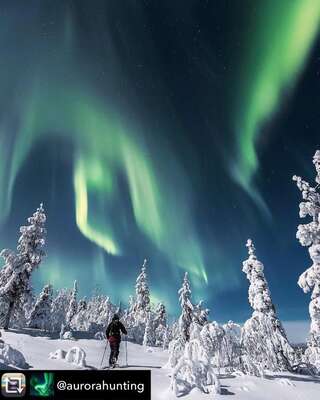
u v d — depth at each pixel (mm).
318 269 16078
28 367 8805
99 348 21969
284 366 15633
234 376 11242
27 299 32188
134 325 43438
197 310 25859
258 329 15195
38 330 32156
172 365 11336
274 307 21094
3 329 27250
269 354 14805
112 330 10820
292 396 9961
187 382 8539
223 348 12227
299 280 16578
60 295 60594
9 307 30969
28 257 32969
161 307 53500
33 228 33562
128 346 25078
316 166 17609
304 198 17141
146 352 23734
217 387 8617
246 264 22844
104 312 63781
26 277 32594
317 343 17516
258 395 9328
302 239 16516
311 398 10086
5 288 31250
